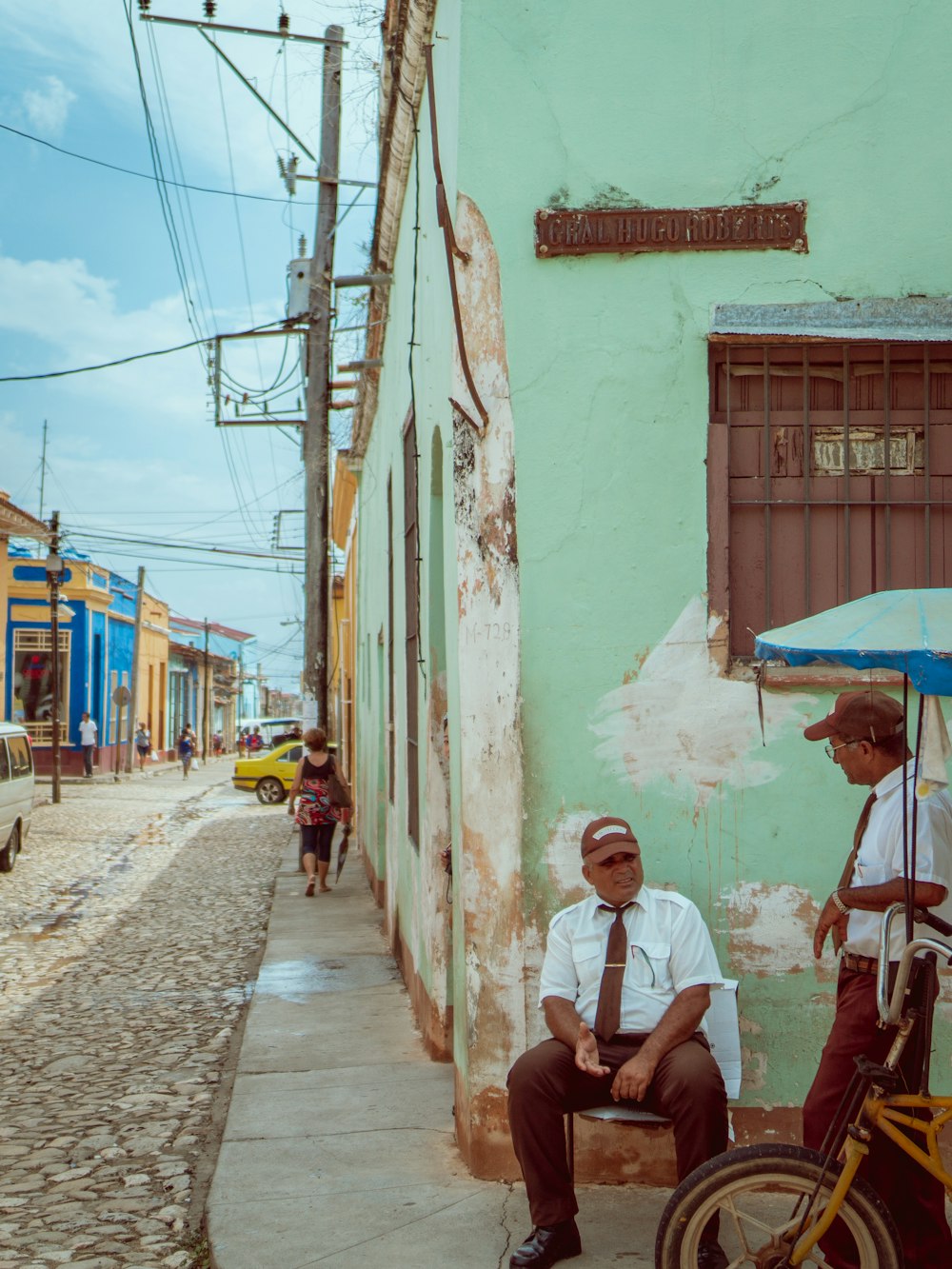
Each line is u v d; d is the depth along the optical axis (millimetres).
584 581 4738
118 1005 8406
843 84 4781
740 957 4676
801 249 4777
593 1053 3906
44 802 27625
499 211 4773
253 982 9086
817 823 4688
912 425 4898
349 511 20734
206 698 56906
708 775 4707
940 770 3334
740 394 4914
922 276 4781
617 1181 4617
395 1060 6531
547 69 4777
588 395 4762
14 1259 4238
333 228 15281
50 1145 5477
